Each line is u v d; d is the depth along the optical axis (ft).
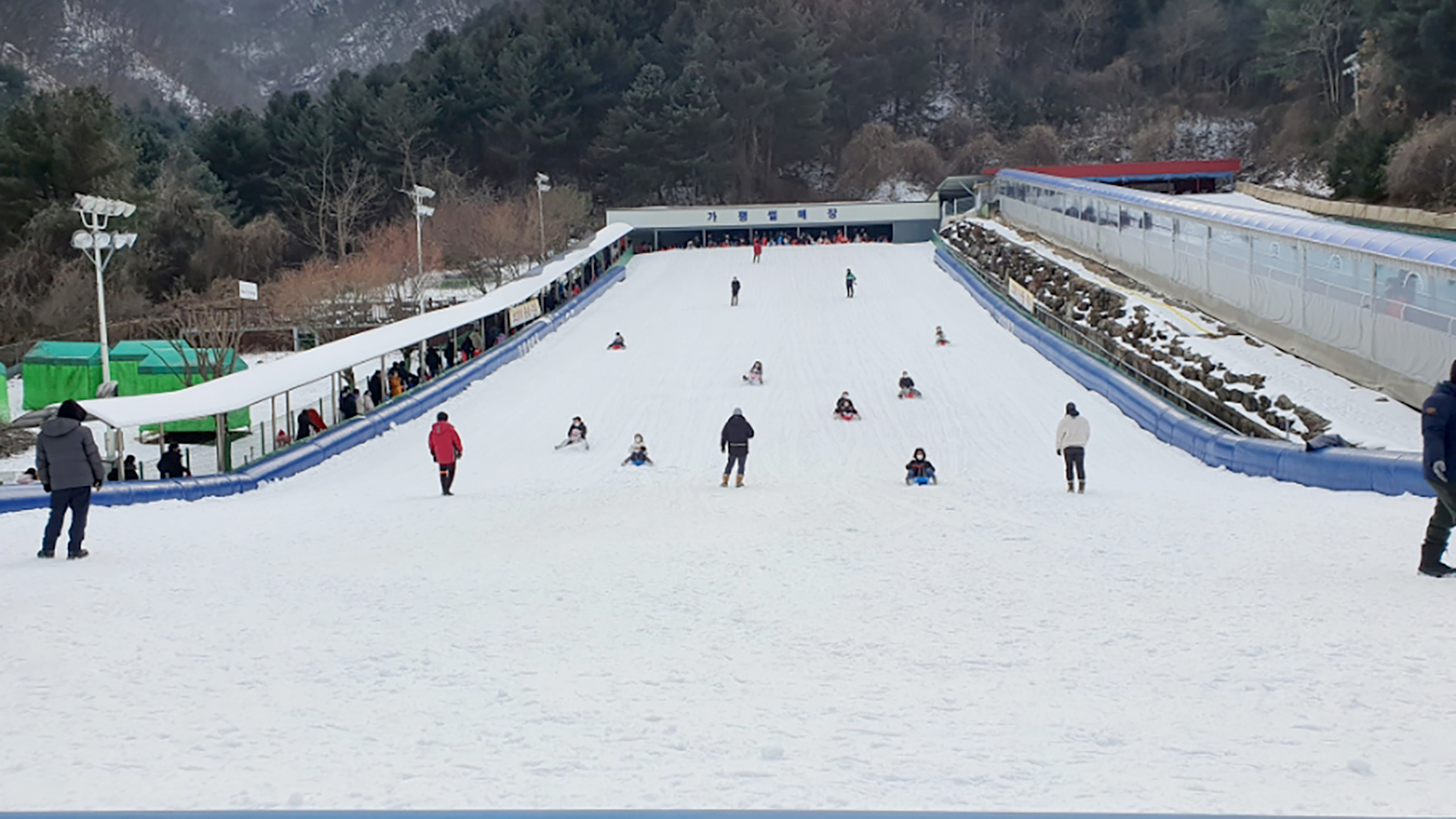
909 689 22.00
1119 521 48.67
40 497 63.36
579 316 163.84
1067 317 127.54
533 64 333.01
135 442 120.06
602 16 355.15
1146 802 15.61
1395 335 79.15
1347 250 84.64
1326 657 23.06
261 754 18.22
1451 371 30.30
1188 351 98.78
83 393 139.33
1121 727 19.25
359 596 32.71
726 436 68.33
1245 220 102.53
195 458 105.40
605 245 195.11
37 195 220.84
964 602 30.86
